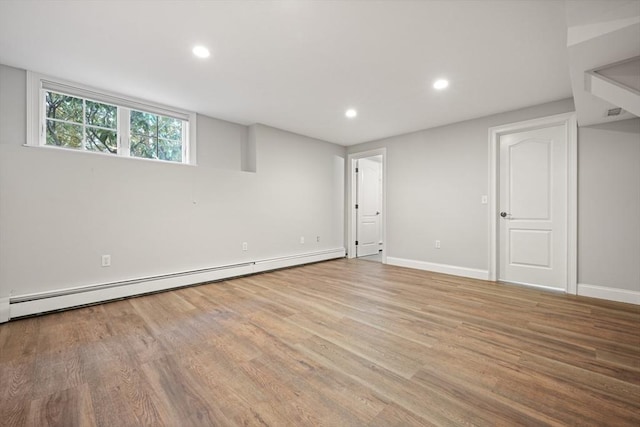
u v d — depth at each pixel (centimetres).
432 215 428
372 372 161
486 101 325
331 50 226
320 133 469
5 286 240
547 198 336
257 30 200
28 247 250
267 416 127
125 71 261
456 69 254
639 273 276
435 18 186
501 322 232
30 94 261
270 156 437
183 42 215
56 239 263
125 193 303
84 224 278
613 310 259
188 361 173
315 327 223
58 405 133
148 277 315
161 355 180
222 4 174
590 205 301
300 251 484
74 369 164
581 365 167
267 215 436
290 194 467
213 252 373
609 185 290
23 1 171
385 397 140
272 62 245
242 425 122
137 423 123
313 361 173
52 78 271
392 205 480
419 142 445
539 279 342
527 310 259
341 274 411
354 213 569
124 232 302
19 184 246
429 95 310
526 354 180
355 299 293
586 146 303
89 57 237
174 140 363
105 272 289
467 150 392
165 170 332
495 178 367
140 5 175
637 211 277
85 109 297
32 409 130
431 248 430
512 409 130
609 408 130
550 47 218
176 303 283
